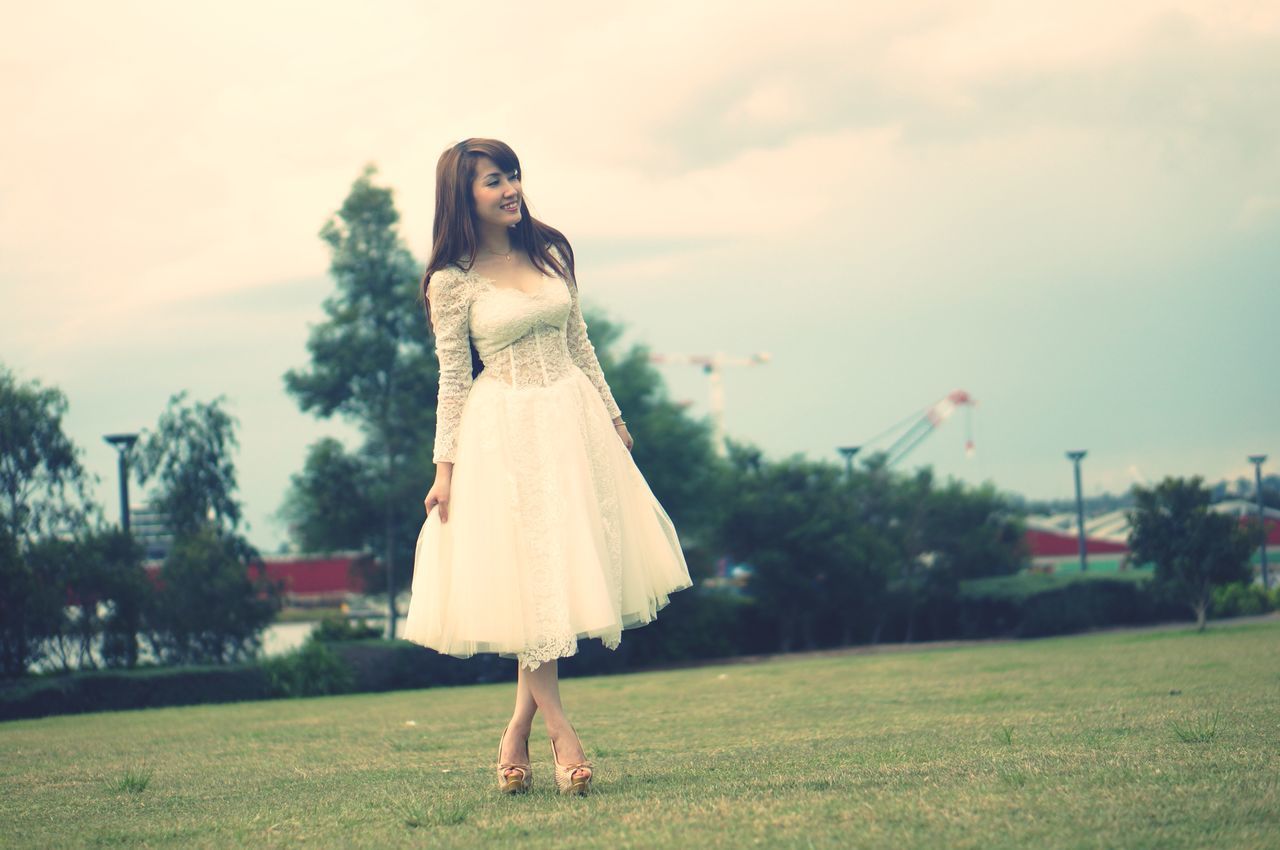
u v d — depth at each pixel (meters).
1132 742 4.35
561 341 4.22
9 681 17.30
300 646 20.59
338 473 32.44
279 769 5.34
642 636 31.22
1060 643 22.06
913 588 33.88
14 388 19.62
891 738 5.22
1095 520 72.00
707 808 3.24
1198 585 21.89
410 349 33.12
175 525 24.16
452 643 4.06
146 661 20.86
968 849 2.60
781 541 32.44
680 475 33.03
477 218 4.15
